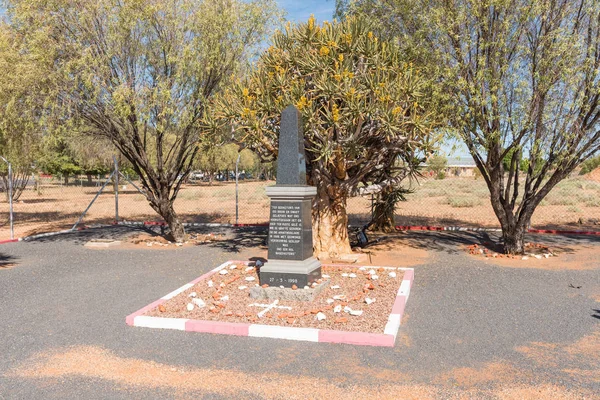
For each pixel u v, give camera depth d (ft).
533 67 35.14
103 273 33.60
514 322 21.84
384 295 25.34
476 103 35.35
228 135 39.88
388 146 35.60
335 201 38.09
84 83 40.09
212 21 43.68
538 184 38.52
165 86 41.78
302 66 32.65
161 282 30.55
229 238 50.39
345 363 17.37
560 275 31.50
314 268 26.55
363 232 45.52
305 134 32.27
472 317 22.61
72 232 56.44
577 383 15.61
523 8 33.24
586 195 96.68
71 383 16.05
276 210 26.13
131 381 16.14
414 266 34.73
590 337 19.85
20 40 43.50
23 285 30.25
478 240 47.19
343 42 33.37
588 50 34.40
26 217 72.74
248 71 43.68
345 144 32.27
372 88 30.71
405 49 36.83
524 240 43.34
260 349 18.80
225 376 16.43
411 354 18.12
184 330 21.13
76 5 41.22
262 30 47.21
